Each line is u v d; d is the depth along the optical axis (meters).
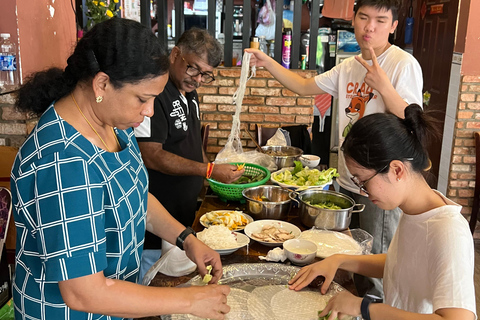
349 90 2.52
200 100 4.03
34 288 1.08
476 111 3.82
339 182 2.59
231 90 3.99
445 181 4.16
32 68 2.45
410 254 1.23
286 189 2.18
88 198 0.98
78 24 3.23
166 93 2.23
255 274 1.52
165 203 2.38
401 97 2.19
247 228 1.87
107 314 1.02
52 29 2.67
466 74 3.79
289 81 2.75
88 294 0.98
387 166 1.16
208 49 2.17
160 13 3.80
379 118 1.19
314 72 3.86
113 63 0.95
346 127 2.56
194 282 1.43
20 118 2.45
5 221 1.98
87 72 0.98
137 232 1.21
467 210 4.03
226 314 1.30
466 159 3.93
